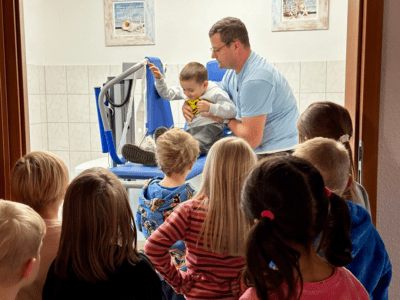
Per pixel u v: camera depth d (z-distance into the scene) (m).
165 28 4.44
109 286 1.05
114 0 4.48
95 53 4.62
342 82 4.16
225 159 1.25
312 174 0.79
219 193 1.24
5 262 0.83
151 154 2.56
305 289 0.78
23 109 1.63
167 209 1.68
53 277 1.08
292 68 4.23
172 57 4.46
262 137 2.75
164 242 1.29
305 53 4.20
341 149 1.10
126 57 4.57
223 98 2.91
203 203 1.29
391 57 1.44
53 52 4.69
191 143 1.75
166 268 1.30
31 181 1.21
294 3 4.14
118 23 4.52
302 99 4.26
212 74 3.41
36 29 4.54
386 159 1.49
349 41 1.69
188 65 2.93
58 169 1.26
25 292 1.16
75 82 4.70
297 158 0.82
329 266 0.85
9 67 1.58
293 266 0.78
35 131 4.59
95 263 1.04
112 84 2.68
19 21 1.58
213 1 4.30
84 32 4.61
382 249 1.12
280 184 0.76
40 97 4.68
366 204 1.30
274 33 4.22
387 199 1.50
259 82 2.54
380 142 1.48
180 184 1.77
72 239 1.05
